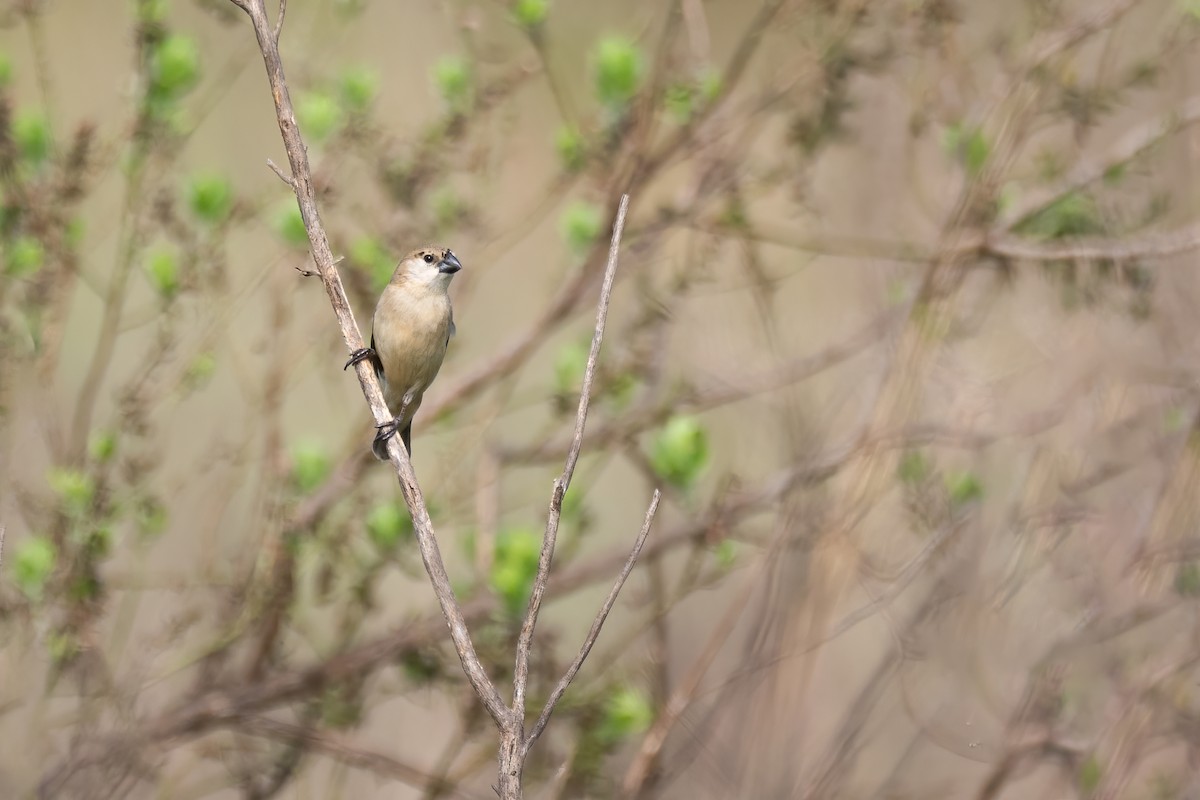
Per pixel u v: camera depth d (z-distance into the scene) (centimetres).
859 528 1047
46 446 1159
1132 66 1170
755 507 1082
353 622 1145
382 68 1495
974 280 1198
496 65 1260
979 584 1044
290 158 713
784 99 1223
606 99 1153
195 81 1079
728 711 1131
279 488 1128
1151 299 1105
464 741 1102
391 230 1140
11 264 1040
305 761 1162
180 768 1187
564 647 1326
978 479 1080
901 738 1220
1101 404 1122
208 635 1180
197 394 1432
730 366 1221
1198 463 1054
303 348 1211
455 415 1235
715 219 1198
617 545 1317
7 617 1024
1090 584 1074
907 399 1064
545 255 1599
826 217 1329
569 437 1233
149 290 1573
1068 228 1158
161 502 1121
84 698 1069
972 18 1312
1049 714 1043
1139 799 1116
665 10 1439
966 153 1137
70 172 1055
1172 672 1020
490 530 1136
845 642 1225
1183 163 1187
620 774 1169
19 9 1080
